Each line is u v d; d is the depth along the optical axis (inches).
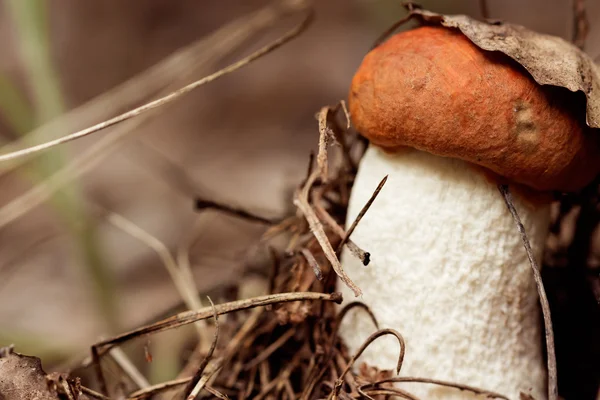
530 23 26.5
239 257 12.2
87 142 23.4
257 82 28.9
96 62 31.8
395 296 9.6
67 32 32.3
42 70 12.2
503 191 9.5
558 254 10.8
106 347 10.1
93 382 10.9
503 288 9.6
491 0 27.5
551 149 9.3
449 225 9.5
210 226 17.8
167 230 18.8
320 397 9.8
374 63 9.5
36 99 12.2
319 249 10.1
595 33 13.8
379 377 9.6
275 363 10.4
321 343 10.0
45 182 11.9
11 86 12.3
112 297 12.5
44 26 12.1
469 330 9.5
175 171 17.9
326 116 9.8
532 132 9.2
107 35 32.7
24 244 18.2
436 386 9.5
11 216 11.8
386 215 9.6
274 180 21.1
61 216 12.2
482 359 9.6
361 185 9.9
